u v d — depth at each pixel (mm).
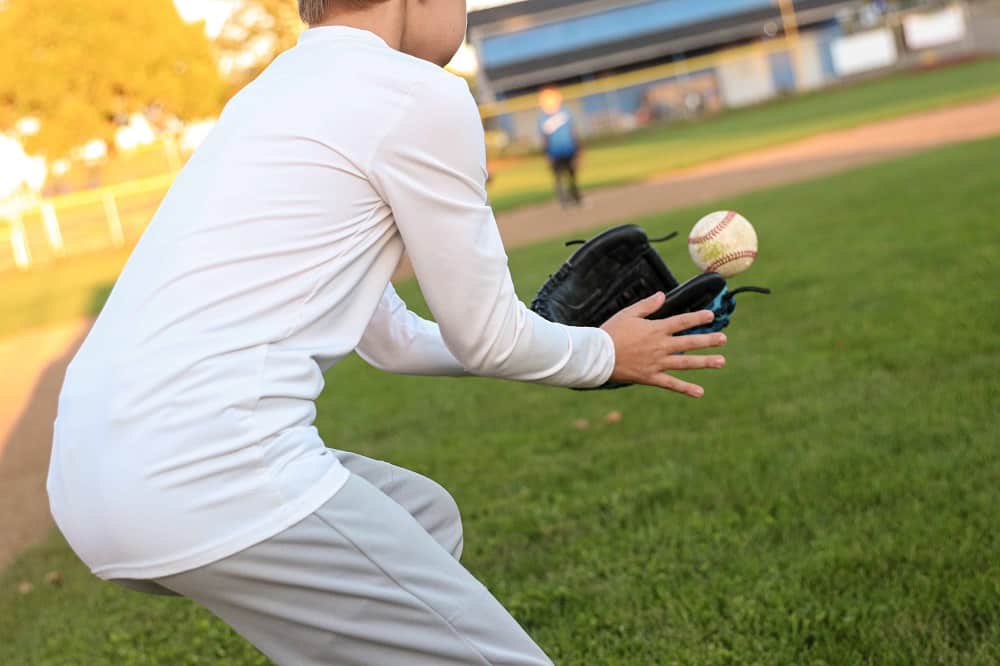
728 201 13070
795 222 9961
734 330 6246
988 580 2822
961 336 5137
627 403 5242
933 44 39125
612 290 1979
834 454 3896
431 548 1644
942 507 3334
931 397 4332
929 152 13836
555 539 3688
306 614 1562
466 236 1597
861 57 39344
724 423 4598
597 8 41750
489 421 5383
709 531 3465
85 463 1498
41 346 12406
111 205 27375
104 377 1506
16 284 22375
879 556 3066
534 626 3092
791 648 2691
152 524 1461
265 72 1722
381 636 1590
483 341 1642
